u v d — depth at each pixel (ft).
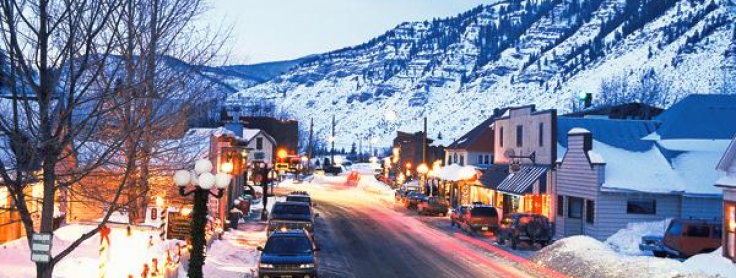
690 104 155.84
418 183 257.55
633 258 80.64
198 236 50.55
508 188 145.28
